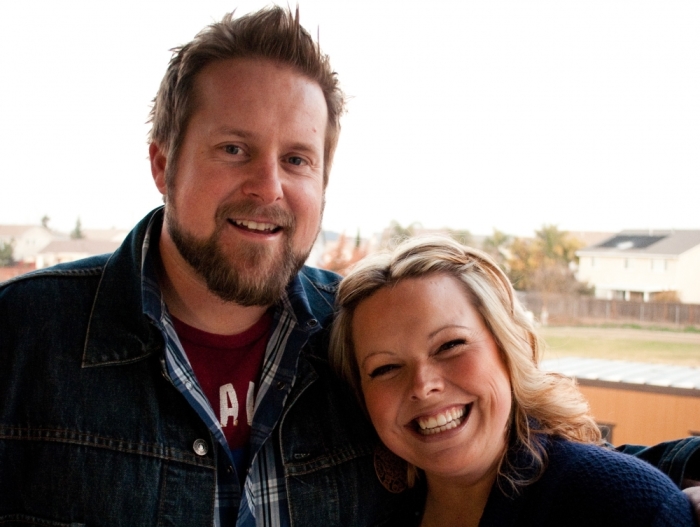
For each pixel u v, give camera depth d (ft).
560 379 4.06
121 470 3.25
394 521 4.04
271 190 3.39
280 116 3.45
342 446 3.90
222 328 3.74
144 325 3.52
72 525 3.14
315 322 3.82
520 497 3.39
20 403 3.27
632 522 2.93
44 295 3.53
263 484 3.62
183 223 3.48
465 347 3.51
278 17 3.50
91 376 3.37
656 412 10.77
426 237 3.94
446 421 3.46
